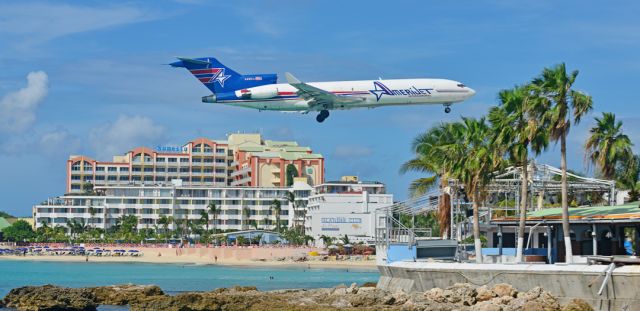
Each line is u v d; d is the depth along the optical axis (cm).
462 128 8075
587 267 5847
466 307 6075
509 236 9000
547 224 7469
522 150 6800
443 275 6750
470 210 9038
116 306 7800
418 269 6950
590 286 5800
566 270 5922
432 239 8269
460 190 8612
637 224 6981
